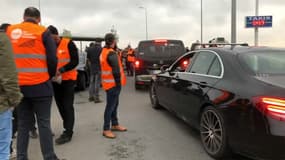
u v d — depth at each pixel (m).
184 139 6.17
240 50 5.34
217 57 5.50
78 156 5.30
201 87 5.52
